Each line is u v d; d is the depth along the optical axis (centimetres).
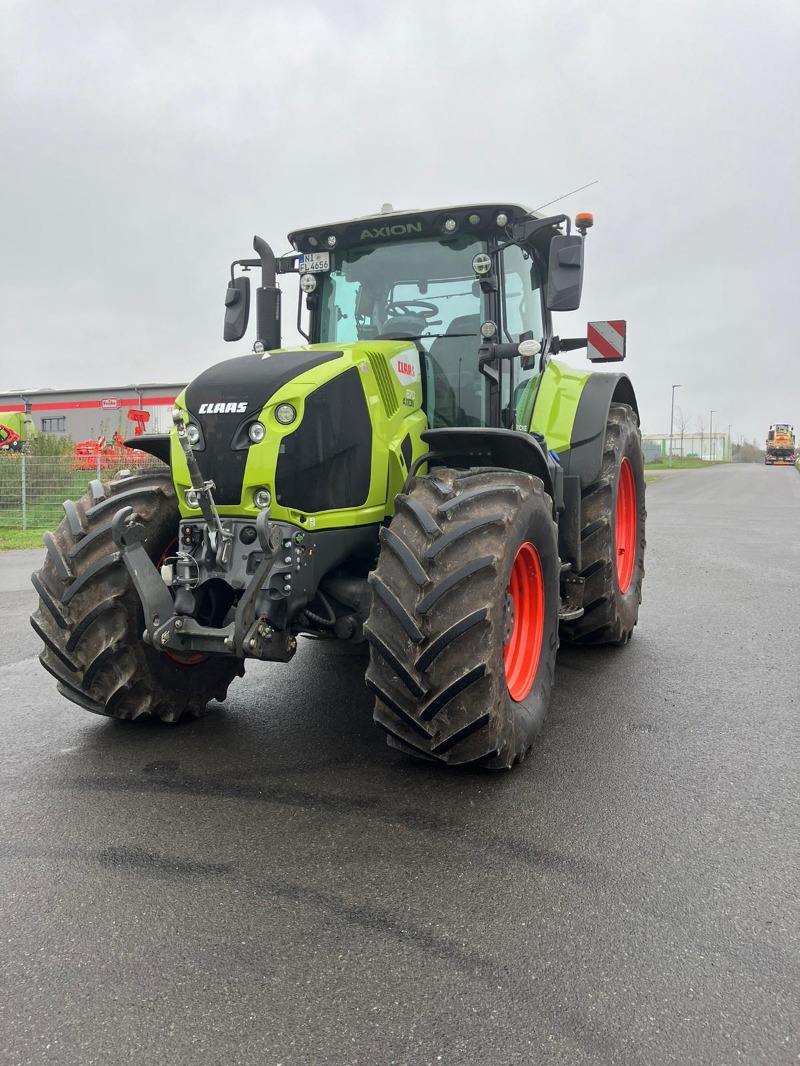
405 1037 180
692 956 208
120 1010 189
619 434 504
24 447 1969
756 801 299
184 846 265
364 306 416
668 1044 178
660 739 362
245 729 379
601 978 199
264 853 261
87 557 344
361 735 370
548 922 223
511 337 406
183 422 310
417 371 389
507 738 304
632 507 555
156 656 359
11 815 289
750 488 2623
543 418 450
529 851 262
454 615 284
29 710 411
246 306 432
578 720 387
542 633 356
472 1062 173
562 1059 174
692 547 1043
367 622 298
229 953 210
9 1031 182
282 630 306
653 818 285
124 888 240
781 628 580
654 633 568
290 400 306
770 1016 186
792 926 221
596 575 474
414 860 256
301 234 421
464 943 213
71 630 343
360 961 206
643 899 234
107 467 1488
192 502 319
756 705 409
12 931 219
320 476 313
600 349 568
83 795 305
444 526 295
